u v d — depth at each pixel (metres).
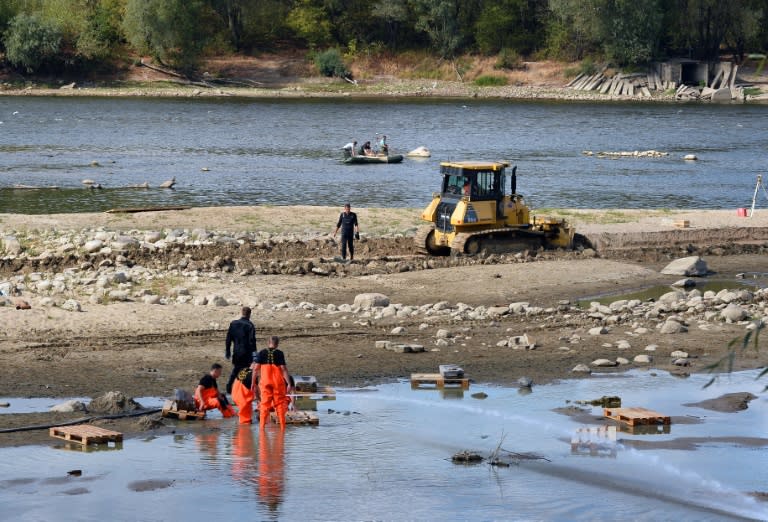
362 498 32.09
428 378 45.75
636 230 85.81
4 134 180.88
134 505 31.08
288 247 77.44
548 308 62.00
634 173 143.25
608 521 30.84
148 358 48.22
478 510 31.42
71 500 31.38
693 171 146.62
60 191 114.94
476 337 54.50
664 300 63.84
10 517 29.91
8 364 46.38
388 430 39.12
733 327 57.16
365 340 53.09
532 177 136.88
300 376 45.06
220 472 34.12
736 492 33.41
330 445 37.25
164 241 76.69
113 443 36.88
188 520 30.06
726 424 40.69
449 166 77.06
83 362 47.22
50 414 39.66
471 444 37.72
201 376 45.75
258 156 156.50
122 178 127.12
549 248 80.25
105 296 60.00
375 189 122.06
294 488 32.84
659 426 40.38
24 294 59.69
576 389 45.38
